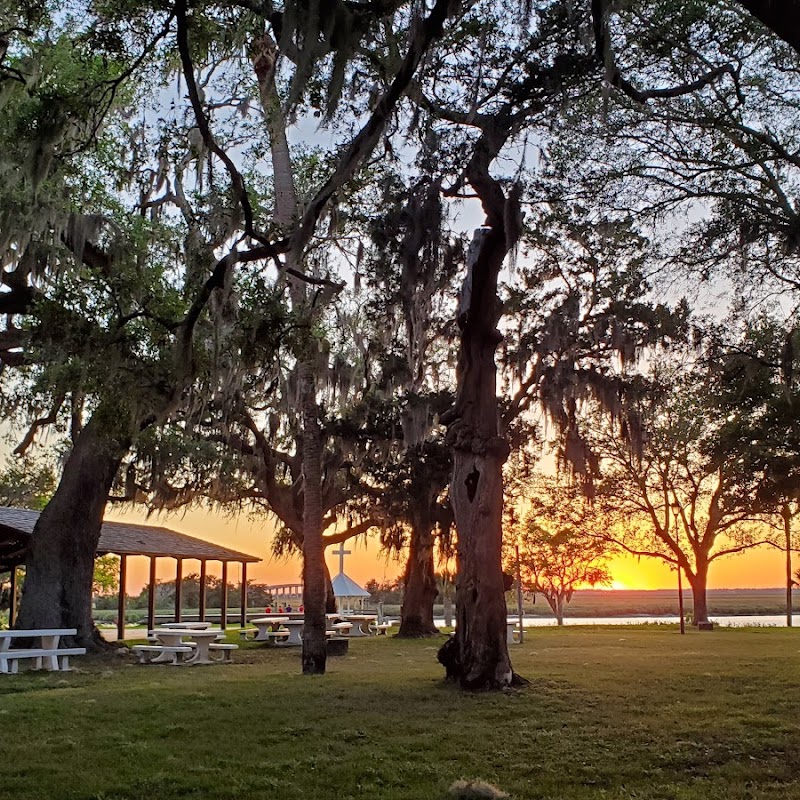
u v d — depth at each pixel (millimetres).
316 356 13039
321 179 14109
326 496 25484
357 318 15891
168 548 30391
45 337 12367
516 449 26234
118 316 12656
